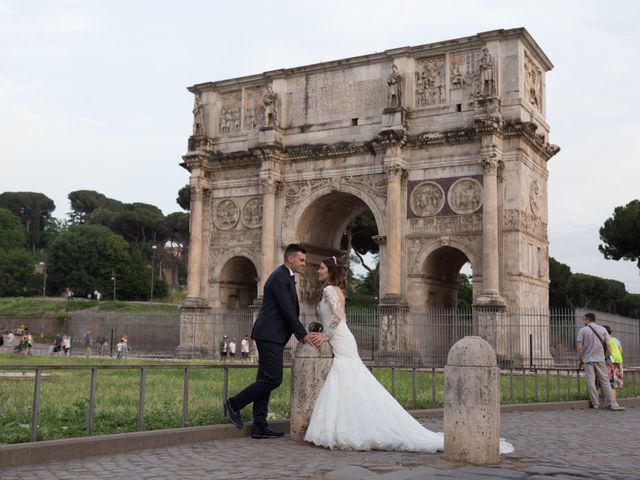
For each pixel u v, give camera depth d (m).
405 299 55.38
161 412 17.92
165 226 185.12
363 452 14.13
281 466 12.48
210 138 66.00
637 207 81.88
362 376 14.96
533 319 52.31
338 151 59.12
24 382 24.75
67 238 145.25
